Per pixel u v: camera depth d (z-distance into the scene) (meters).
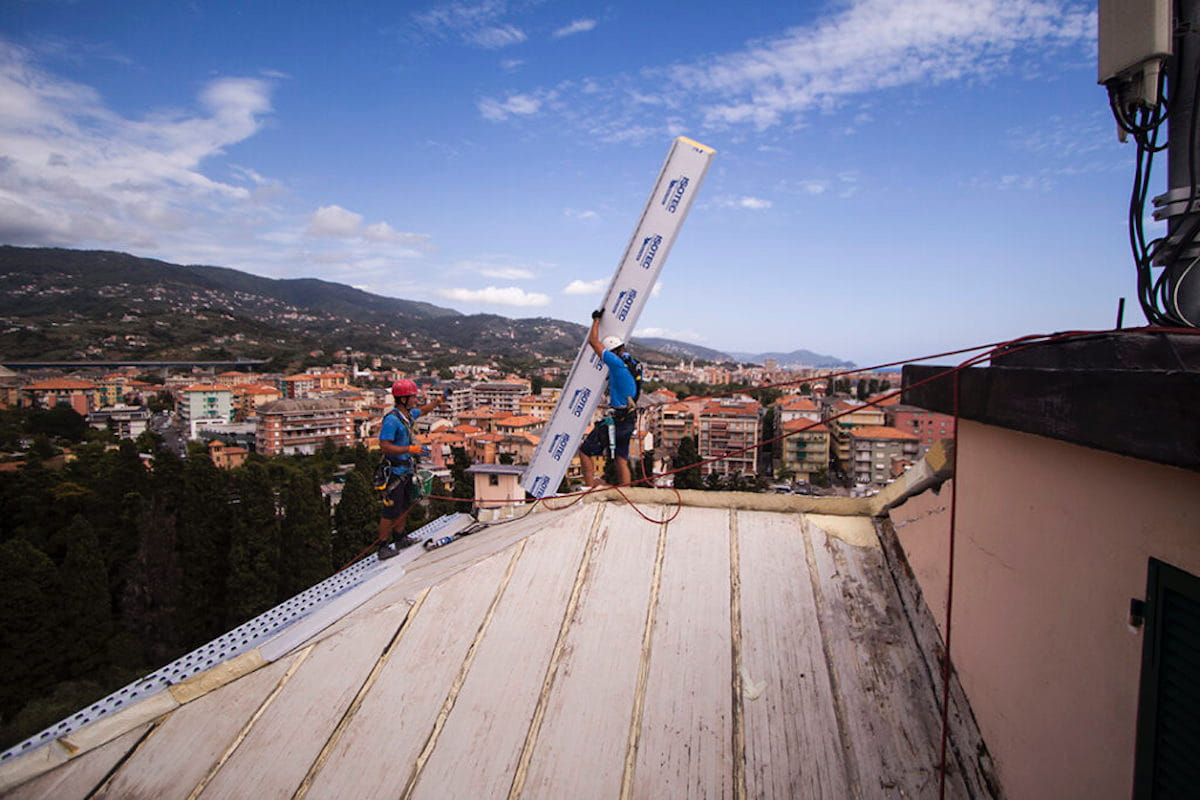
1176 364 2.10
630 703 3.55
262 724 3.65
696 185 5.48
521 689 3.71
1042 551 2.61
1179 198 2.50
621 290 5.74
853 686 3.49
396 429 5.88
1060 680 2.46
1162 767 1.95
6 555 26.78
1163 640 1.95
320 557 35.91
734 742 3.25
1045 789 2.54
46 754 3.51
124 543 39.72
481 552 5.05
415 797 3.15
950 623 3.35
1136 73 2.62
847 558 4.42
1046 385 2.30
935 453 3.83
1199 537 1.79
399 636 4.18
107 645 29.55
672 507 5.23
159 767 3.43
